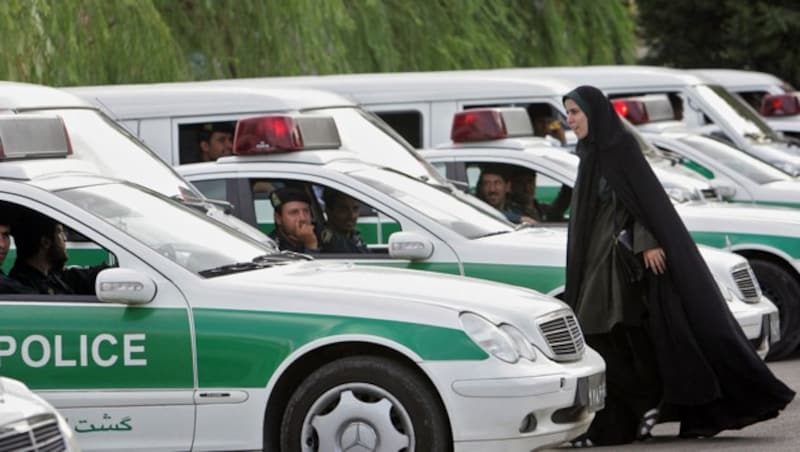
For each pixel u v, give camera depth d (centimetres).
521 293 2028
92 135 2748
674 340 2294
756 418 2342
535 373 1894
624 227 2308
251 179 2703
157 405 1903
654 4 10125
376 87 4012
